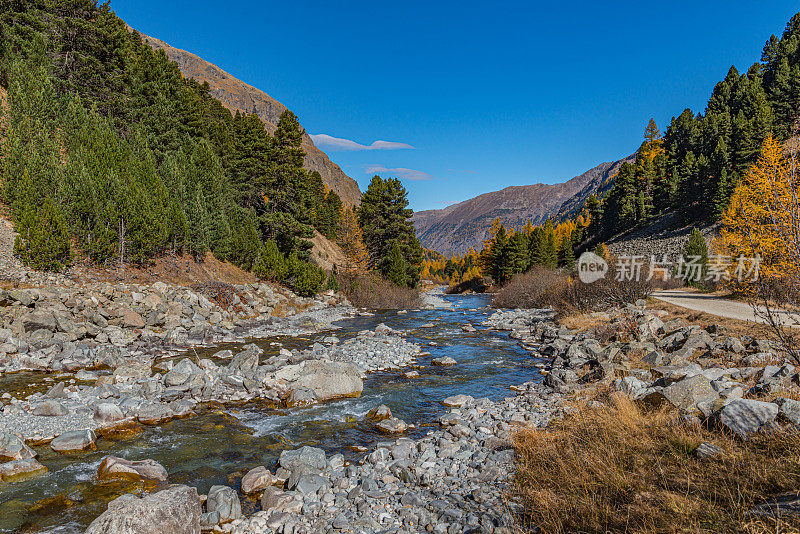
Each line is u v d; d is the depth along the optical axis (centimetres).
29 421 990
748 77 11250
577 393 1165
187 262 3088
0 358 1467
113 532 538
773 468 515
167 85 4284
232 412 1161
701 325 1827
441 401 1277
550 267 7581
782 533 388
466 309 4334
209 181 3753
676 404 811
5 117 2652
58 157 2586
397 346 2088
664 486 554
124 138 3597
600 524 512
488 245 8950
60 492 717
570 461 675
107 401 1135
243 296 3020
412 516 614
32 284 1939
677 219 8494
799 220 605
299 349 1977
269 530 615
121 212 2541
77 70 3684
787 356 1020
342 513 647
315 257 5675
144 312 2144
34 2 3781
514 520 570
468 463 793
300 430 1044
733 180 6862
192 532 594
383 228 5984
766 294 668
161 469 788
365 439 991
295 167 4519
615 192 10706
